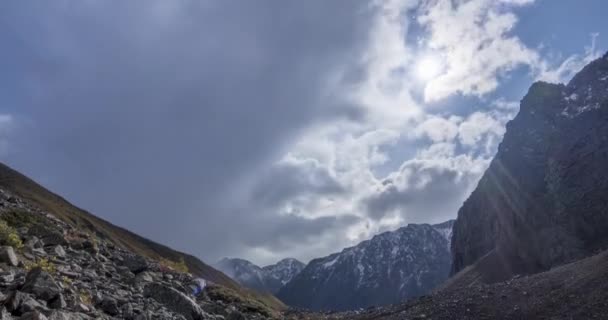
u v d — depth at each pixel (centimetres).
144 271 3186
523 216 13562
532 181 14062
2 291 1256
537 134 15325
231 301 4681
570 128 13600
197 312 2219
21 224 3125
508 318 3638
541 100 16262
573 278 4078
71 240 3005
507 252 13325
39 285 1281
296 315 8225
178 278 4281
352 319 6384
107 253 3250
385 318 5088
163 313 1925
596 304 3291
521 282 4725
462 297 4784
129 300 1930
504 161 16438
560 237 11119
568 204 11438
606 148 11531
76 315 1237
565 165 12388
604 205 10444
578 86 15662
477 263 14188
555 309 3503
